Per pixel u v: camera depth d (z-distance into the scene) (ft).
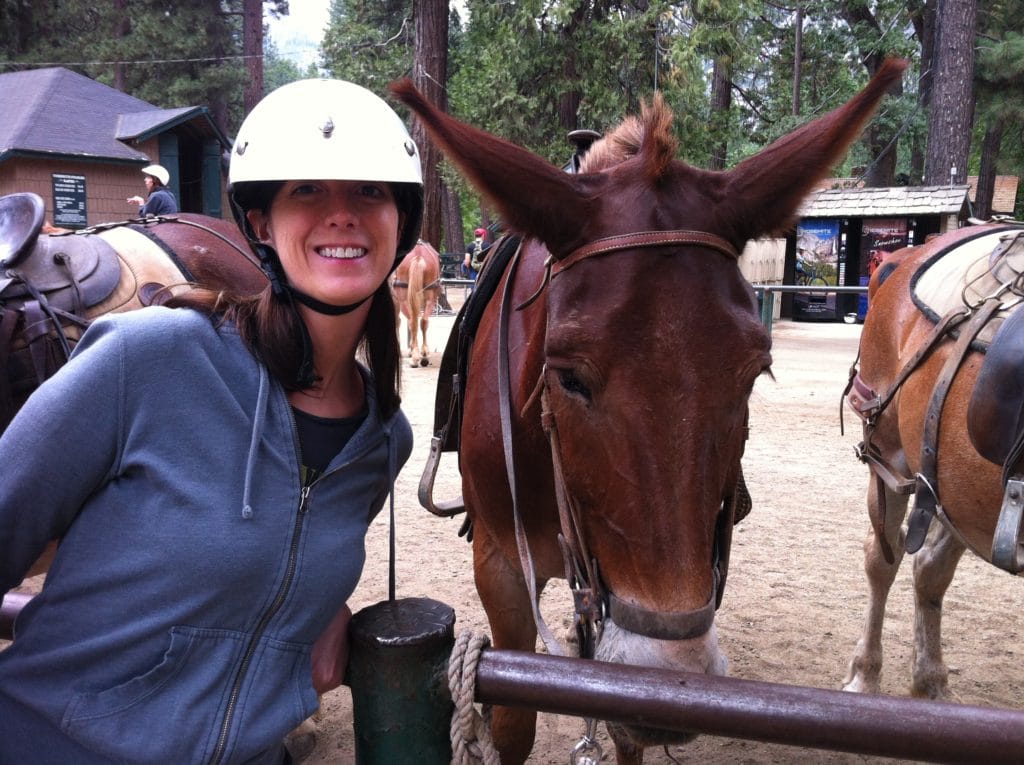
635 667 3.95
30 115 52.42
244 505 3.99
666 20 42.50
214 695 4.07
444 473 20.52
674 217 5.18
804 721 3.60
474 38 48.26
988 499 7.97
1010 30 71.72
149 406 4.00
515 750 7.42
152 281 9.33
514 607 7.61
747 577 14.43
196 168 61.67
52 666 4.08
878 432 10.51
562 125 46.42
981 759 3.45
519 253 7.38
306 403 4.57
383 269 4.47
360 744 4.53
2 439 3.97
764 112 90.43
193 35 90.68
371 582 13.98
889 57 5.31
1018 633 12.36
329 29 71.82
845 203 53.01
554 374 5.23
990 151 84.94
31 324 8.16
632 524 4.80
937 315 9.23
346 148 4.22
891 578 10.63
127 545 3.99
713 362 4.76
